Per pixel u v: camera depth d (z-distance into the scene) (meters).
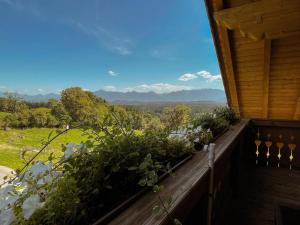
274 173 3.39
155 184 0.94
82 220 0.70
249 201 2.54
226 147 1.75
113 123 0.99
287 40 3.31
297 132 3.53
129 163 0.94
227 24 3.01
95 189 0.75
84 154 0.82
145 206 0.78
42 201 0.66
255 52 3.66
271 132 3.72
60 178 0.71
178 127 1.68
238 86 4.47
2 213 0.59
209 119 2.35
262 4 2.69
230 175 2.61
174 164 1.26
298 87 3.95
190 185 0.97
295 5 2.51
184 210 0.87
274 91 4.25
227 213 2.28
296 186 2.93
